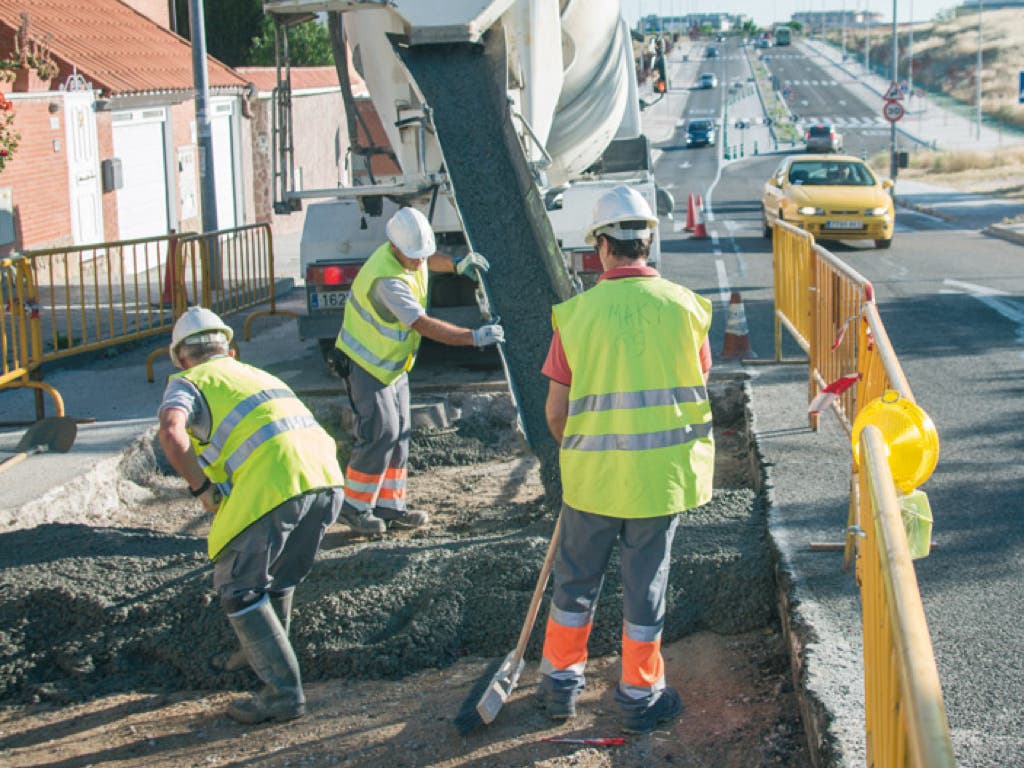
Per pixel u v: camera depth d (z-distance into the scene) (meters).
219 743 4.50
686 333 4.19
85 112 17.73
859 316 6.00
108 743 4.57
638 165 11.77
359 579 5.50
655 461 4.12
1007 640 4.45
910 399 4.42
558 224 9.55
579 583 4.32
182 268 11.00
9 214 15.49
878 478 3.14
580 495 4.19
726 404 9.12
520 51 8.61
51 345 11.21
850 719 3.79
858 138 62.44
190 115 22.28
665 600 4.69
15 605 5.39
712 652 5.00
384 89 8.65
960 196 33.50
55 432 8.04
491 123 8.44
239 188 24.92
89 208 18.00
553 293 7.64
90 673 5.15
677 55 136.88
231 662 5.06
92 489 7.50
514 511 7.17
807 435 7.43
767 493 6.23
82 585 5.48
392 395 6.62
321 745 4.41
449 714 4.55
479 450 8.62
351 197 9.60
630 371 4.12
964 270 16.75
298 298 15.60
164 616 5.30
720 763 4.07
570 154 10.48
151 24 23.83
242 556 4.54
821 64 120.19
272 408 4.66
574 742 4.27
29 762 4.44
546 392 7.15
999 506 6.11
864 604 3.60
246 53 36.47
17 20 17.34
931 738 2.07
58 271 16.83
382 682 4.97
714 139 63.91
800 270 8.52
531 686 4.77
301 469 4.59
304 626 5.16
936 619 4.68
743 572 5.26
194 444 4.71
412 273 6.37
